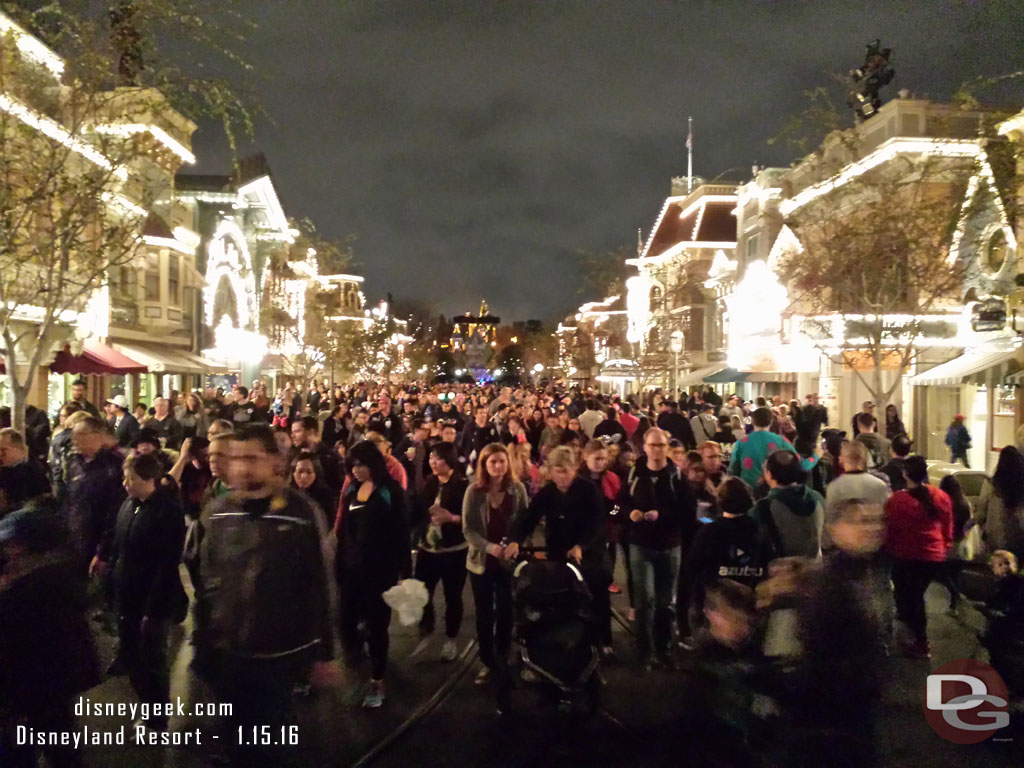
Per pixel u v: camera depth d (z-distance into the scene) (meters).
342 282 66.69
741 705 4.35
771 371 29.36
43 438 12.12
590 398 21.58
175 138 24.59
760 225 33.72
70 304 11.47
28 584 4.11
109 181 12.49
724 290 40.16
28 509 4.37
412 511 7.57
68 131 11.68
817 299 19.77
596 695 5.86
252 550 4.08
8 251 10.71
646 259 50.81
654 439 7.29
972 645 7.58
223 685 4.05
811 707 3.94
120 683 6.55
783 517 6.12
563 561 6.19
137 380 27.88
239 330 36.59
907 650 7.16
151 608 5.50
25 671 4.08
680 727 5.20
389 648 7.83
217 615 4.09
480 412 16.30
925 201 16.27
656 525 7.23
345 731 5.73
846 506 4.18
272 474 4.22
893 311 17.34
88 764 4.93
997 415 20.08
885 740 5.50
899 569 7.15
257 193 38.72
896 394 24.72
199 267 33.56
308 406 22.53
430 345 118.69
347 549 6.36
